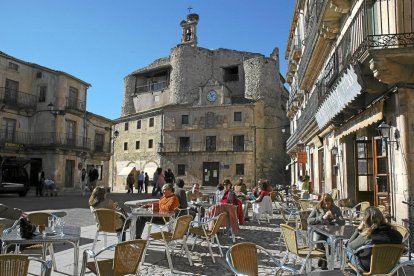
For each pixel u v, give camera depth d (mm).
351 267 5363
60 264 6805
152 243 9141
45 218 7055
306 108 21156
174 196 8547
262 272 6613
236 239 10062
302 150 26531
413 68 8133
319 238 6801
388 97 8891
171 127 48406
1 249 5141
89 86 39000
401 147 8367
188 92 53344
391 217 8961
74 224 12328
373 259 4609
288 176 49125
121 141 54719
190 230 8078
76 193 33375
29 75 35156
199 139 47125
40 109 34688
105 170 41094
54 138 33750
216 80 48312
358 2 11016
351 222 9164
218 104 47375
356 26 10008
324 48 15406
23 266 3602
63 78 35000
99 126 40188
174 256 7863
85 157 37281
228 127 46094
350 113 11781
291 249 5914
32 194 29922
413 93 8227
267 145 47281
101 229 7355
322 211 7477
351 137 13047
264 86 50594
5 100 31953
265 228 12109
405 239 5883
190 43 56094
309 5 18953
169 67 55531
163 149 48406
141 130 52125
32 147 33656
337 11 12516
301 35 24406
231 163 45312
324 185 17641
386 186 10219
